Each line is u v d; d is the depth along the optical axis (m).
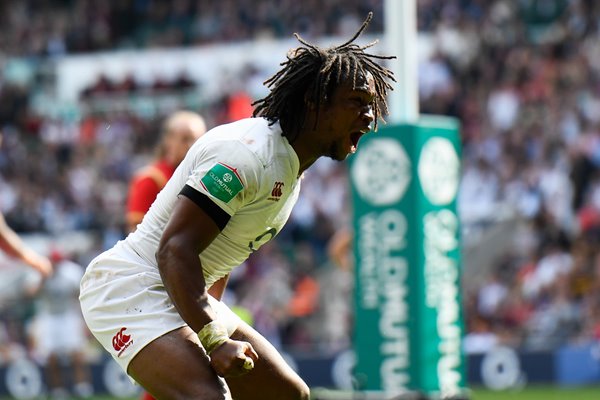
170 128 24.02
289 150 15.46
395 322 29.91
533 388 50.16
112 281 15.86
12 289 59.28
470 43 77.00
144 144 81.62
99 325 15.90
